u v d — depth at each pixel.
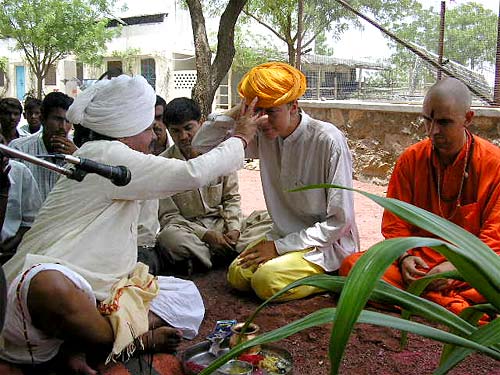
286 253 3.72
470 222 3.39
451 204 3.47
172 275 4.31
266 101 3.38
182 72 20.58
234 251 4.39
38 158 2.13
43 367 2.66
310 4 12.27
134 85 2.81
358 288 1.14
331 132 3.66
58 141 3.92
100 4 18.81
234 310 3.61
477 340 1.33
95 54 19.38
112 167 2.23
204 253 4.29
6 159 2.64
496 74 7.34
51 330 2.47
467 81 7.67
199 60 7.45
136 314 2.68
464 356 1.43
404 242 1.23
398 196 3.64
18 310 2.44
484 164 3.34
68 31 18.39
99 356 2.74
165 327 2.86
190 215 4.51
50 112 3.90
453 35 7.86
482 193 3.34
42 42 18.34
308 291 3.71
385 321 1.37
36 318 2.44
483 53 7.57
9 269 2.70
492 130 7.23
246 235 4.39
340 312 1.13
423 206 3.57
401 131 8.27
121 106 2.78
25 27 18.34
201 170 2.78
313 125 3.68
